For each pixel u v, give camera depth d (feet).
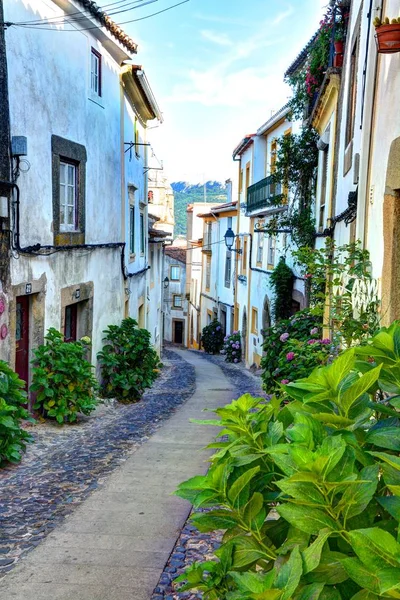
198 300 136.56
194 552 13.44
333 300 22.57
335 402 5.50
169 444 24.99
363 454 5.21
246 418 6.29
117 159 44.34
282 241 60.39
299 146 47.09
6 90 24.71
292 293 56.70
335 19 33.86
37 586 11.73
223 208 98.43
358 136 23.54
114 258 43.86
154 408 36.70
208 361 93.30
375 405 5.70
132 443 25.25
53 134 30.45
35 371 27.35
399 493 4.27
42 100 28.86
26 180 27.09
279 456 5.14
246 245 83.92
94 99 37.58
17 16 25.88
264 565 5.61
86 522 15.34
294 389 5.86
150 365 41.29
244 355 85.20
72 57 33.17
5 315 24.82
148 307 69.10
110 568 12.56
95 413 32.83
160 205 150.20
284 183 49.96
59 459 22.18
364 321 17.87
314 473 4.61
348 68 29.48
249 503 5.46
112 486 18.56
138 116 56.03
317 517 4.64
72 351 28.22
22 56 26.45
